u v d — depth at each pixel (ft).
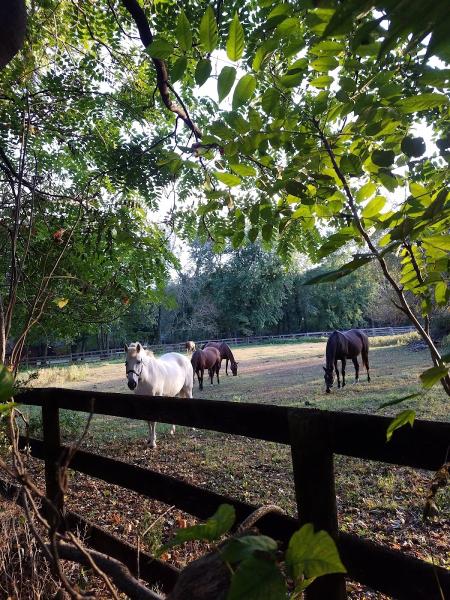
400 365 51.34
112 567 4.66
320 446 4.76
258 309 138.31
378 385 38.47
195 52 5.00
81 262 14.34
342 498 15.01
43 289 8.07
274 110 4.90
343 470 17.60
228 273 132.26
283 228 5.91
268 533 5.40
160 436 26.25
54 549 2.72
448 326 65.77
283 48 4.50
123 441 25.03
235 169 5.40
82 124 16.44
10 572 7.11
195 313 145.38
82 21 15.79
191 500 6.50
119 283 14.98
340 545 4.66
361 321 157.38
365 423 4.43
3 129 13.53
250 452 21.39
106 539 7.89
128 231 12.96
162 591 7.70
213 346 51.93
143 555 7.28
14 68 13.52
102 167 16.44
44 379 61.46
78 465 8.67
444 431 3.88
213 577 3.12
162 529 12.26
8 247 11.55
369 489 15.55
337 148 5.32
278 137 5.06
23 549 7.20
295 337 143.95
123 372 74.79
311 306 152.97
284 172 5.27
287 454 20.49
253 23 9.90
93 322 15.35
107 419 31.40
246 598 2.01
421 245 3.99
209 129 5.13
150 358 26.30
